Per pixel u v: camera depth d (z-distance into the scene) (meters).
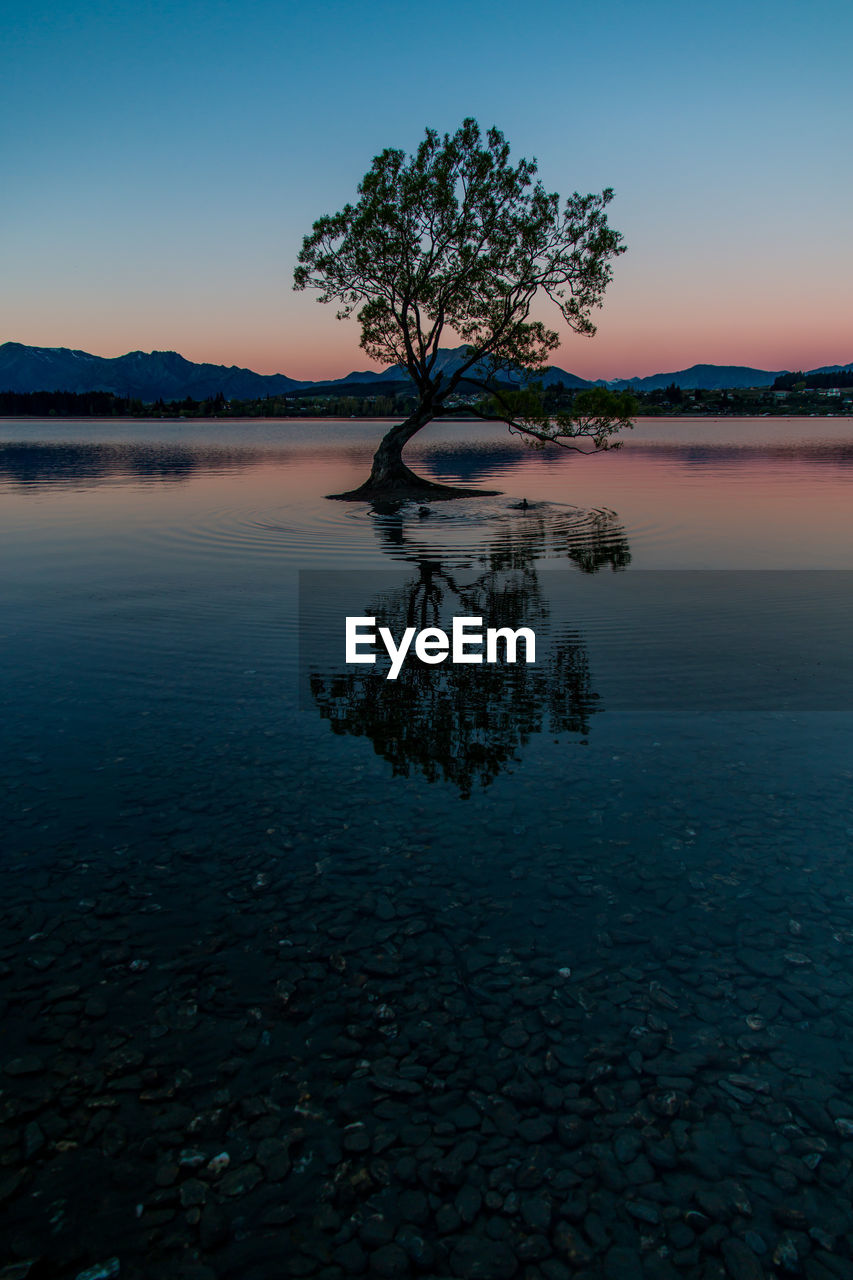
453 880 5.87
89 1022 4.55
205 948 5.18
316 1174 3.66
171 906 5.61
